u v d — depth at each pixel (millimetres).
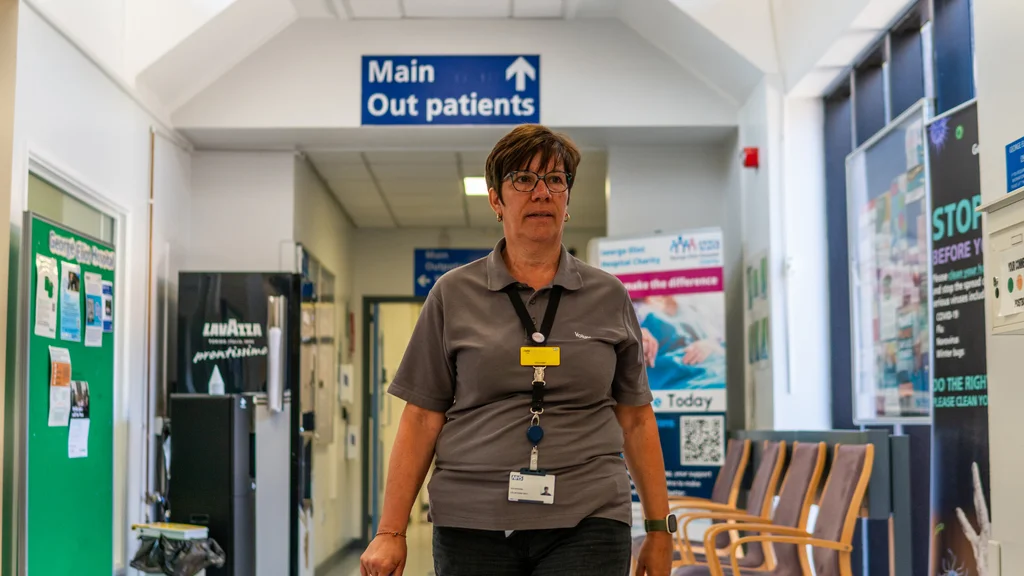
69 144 5465
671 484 6973
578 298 2139
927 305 4969
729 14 6742
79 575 5137
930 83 5371
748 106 7168
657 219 7914
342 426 10961
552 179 2131
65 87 5418
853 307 6012
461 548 2029
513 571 2021
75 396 5082
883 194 5578
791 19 6383
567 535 2012
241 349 6984
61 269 4945
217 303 7031
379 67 7402
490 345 2076
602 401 2119
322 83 7383
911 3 5141
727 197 7836
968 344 4207
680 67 7445
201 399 5922
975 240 4172
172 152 7406
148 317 6812
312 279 8594
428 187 9867
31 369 4602
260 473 6332
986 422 4051
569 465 2027
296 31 7410
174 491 5879
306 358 7742
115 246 6340
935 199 4527
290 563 6941
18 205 4777
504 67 7418
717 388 6984
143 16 6527
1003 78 3279
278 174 7918
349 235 11797
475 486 2037
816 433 4664
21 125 4832
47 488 4754
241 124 7340
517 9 7266
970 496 4164
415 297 12227
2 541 4496
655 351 7133
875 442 4016
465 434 2080
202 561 5527
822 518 4062
